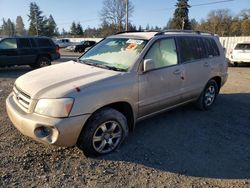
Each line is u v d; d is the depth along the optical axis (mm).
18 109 3920
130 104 4328
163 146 4547
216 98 7266
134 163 3975
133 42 4887
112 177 3619
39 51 13961
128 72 4328
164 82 4871
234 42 24688
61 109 3557
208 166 4020
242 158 4305
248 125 5676
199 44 5934
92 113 3830
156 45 4844
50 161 3898
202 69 5844
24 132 3750
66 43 44594
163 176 3709
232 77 12547
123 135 4262
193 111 6320
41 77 4195
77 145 4012
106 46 5215
